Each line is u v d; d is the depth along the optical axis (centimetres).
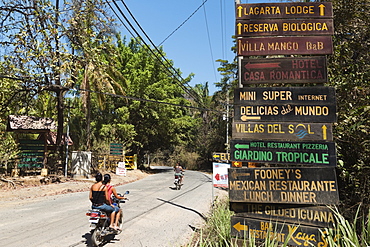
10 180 1736
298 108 547
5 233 775
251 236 506
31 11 1828
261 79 568
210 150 4750
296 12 575
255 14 585
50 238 740
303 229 509
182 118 3872
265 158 544
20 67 1744
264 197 536
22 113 2367
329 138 532
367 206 571
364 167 589
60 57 1786
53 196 1476
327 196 511
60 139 2197
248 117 558
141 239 766
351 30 762
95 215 700
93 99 3131
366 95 637
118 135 3359
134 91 3388
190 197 1577
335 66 702
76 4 1867
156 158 7000
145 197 1523
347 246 393
